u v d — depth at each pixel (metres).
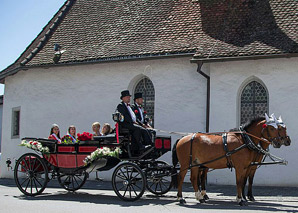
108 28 19.78
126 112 11.78
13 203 11.19
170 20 18.66
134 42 18.20
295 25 15.87
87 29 20.31
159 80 17.47
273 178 15.19
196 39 17.00
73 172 12.54
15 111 20.75
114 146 11.79
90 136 12.59
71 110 19.12
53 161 12.76
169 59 17.33
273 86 15.46
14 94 20.72
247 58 15.16
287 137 10.75
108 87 18.44
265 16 16.81
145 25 18.95
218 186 15.48
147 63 17.72
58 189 14.66
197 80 16.78
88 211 9.83
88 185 15.95
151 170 11.91
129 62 18.08
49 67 19.41
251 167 11.59
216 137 11.24
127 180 11.52
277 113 15.34
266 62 15.62
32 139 12.98
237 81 16.02
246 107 16.16
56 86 19.53
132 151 11.68
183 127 16.91
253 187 14.91
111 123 18.23
